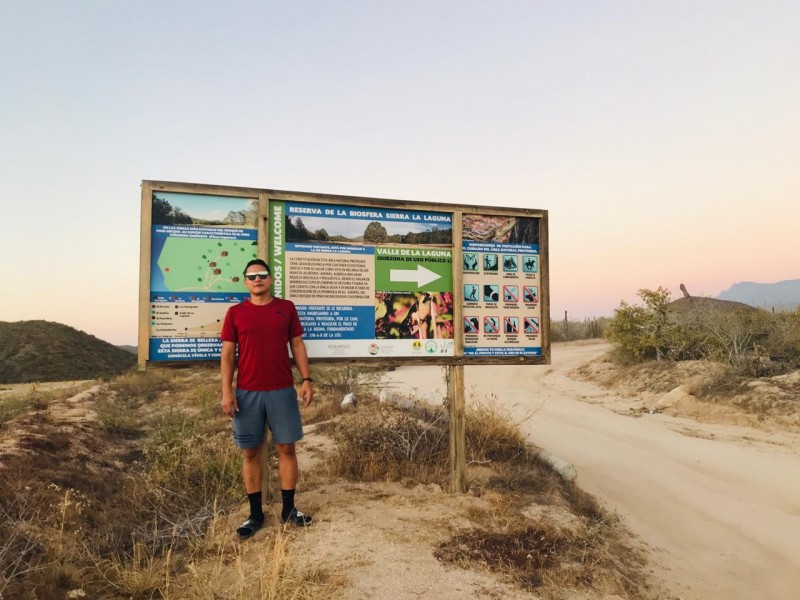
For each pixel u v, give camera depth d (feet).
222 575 12.46
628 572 16.08
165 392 52.01
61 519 15.40
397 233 18.80
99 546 13.96
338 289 18.04
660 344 56.75
